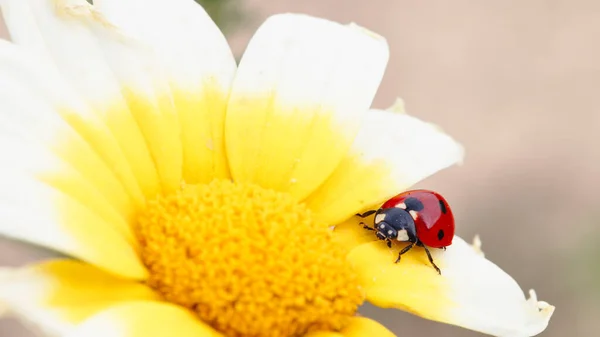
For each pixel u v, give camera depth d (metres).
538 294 0.33
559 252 0.34
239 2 0.21
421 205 0.16
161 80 0.16
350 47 0.17
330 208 0.16
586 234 0.34
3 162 0.14
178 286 0.15
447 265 0.16
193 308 0.15
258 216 0.15
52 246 0.14
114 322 0.14
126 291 0.15
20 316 0.14
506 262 0.34
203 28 0.16
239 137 0.16
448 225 0.16
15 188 0.14
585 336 0.32
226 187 0.16
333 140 0.16
